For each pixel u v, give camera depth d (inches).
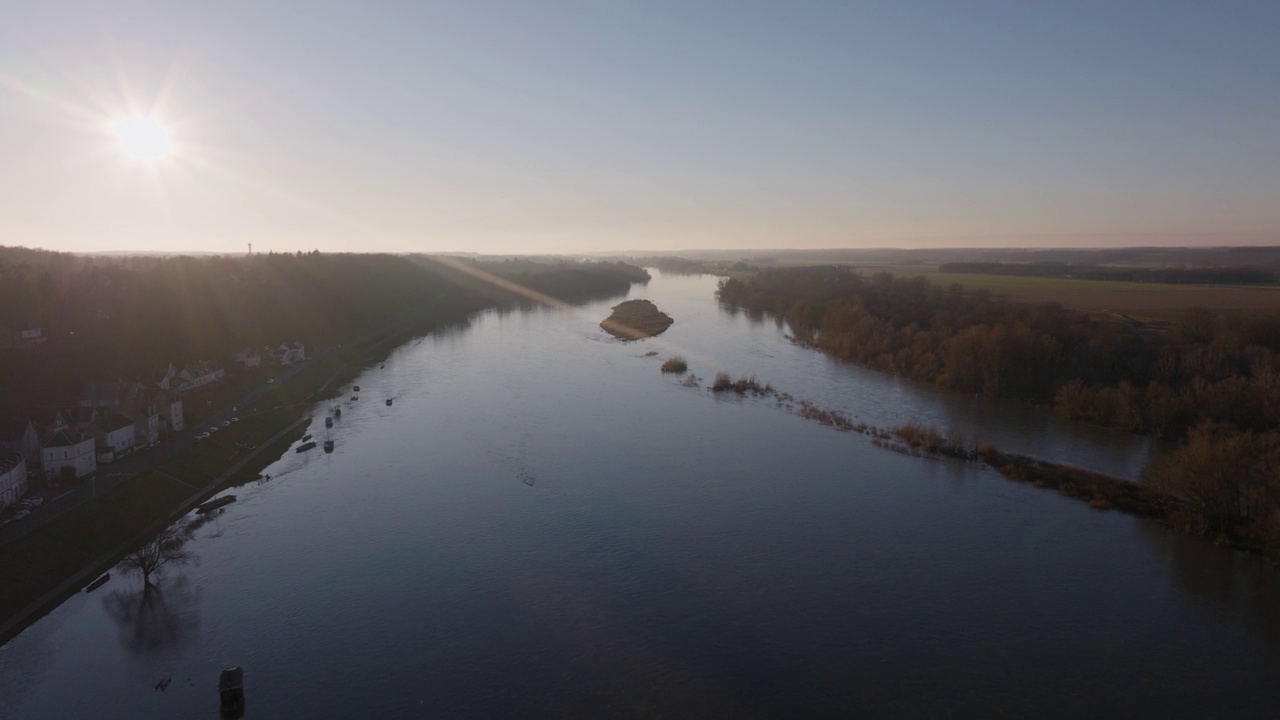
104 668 1647.4
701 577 2001.7
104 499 2397.9
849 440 3181.6
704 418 3555.6
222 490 2758.4
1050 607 1851.6
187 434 3216.0
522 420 3572.8
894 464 2876.5
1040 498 2527.1
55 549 2095.2
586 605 1867.6
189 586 1996.8
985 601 1879.9
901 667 1617.9
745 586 1955.0
